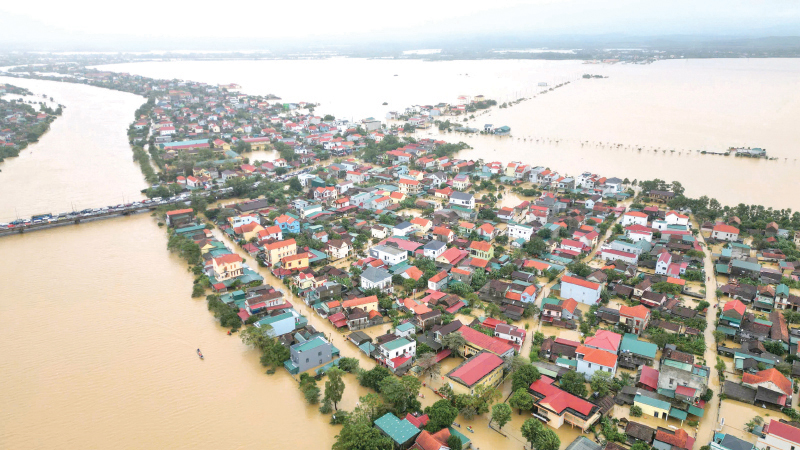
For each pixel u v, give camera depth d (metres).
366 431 81.56
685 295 136.62
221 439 89.56
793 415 91.25
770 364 104.88
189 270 155.50
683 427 89.12
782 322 120.50
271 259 155.25
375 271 142.12
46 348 115.38
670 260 147.00
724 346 113.44
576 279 134.38
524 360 102.94
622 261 153.12
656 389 95.62
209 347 117.25
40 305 133.50
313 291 137.25
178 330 123.56
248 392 102.25
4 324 124.38
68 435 90.62
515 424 91.94
